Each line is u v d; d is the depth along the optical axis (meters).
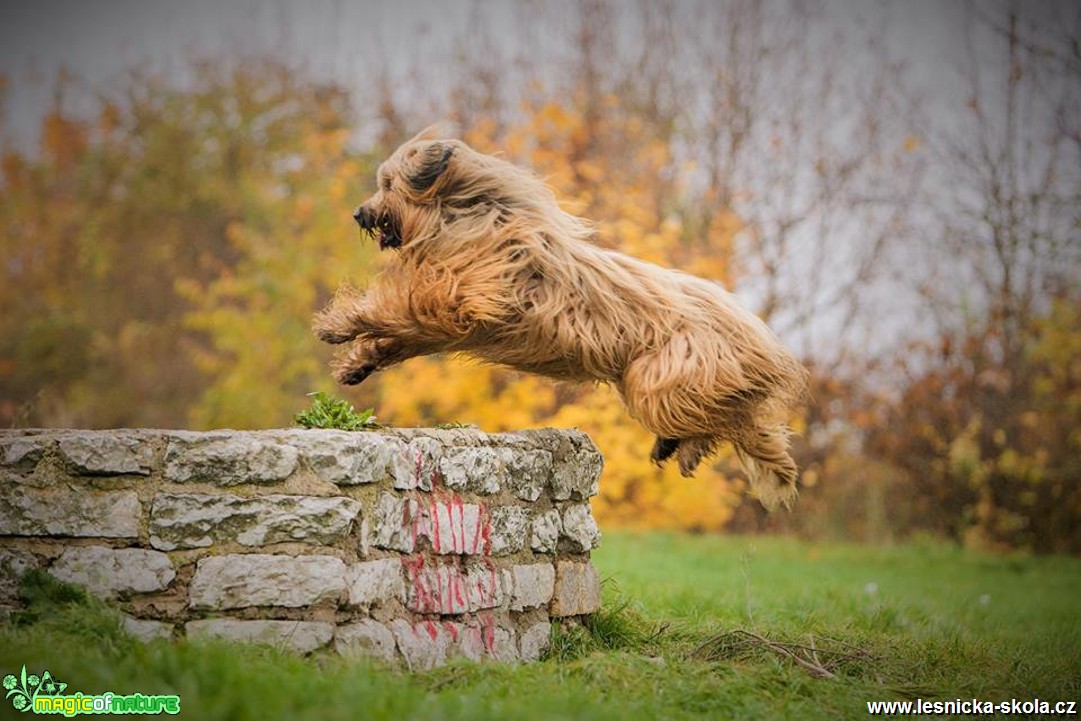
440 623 7.52
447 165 8.52
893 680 8.17
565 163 20.75
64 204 30.52
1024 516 22.61
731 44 24.45
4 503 6.82
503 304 8.21
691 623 9.95
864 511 23.16
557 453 8.78
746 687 7.18
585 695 6.54
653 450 8.92
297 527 6.80
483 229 8.38
